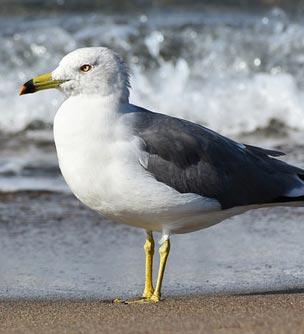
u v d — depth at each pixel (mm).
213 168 10664
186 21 24109
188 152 10562
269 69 22297
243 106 21109
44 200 15398
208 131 10969
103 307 10148
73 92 10531
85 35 23000
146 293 10875
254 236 13359
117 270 11977
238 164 10883
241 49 22641
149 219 10594
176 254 12578
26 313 9922
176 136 10555
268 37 23016
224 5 26062
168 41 22812
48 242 13195
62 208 14969
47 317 9680
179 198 10430
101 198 10414
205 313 9609
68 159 10344
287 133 20359
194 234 13484
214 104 21172
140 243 13195
